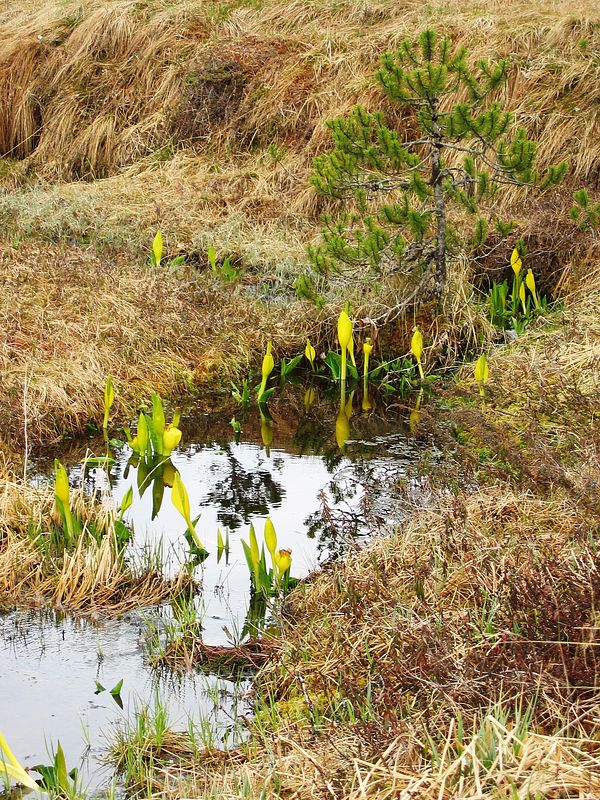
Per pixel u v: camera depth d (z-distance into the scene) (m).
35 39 13.58
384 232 7.57
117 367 7.16
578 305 7.82
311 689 3.62
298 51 12.13
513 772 2.61
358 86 11.09
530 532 4.21
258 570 4.44
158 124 12.09
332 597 4.21
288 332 8.00
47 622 4.25
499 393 6.12
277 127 11.41
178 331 7.70
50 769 3.14
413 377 7.56
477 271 8.74
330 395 7.38
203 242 9.45
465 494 4.86
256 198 10.43
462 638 3.46
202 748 3.33
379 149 7.56
